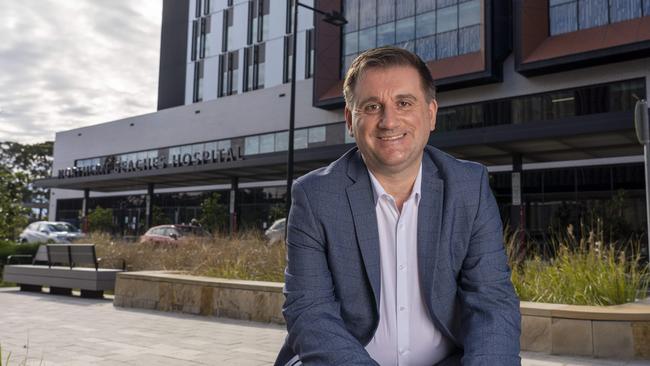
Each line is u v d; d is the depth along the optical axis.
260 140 33.09
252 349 5.60
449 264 1.88
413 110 1.88
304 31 35.47
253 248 10.09
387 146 1.86
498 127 17.69
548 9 21.98
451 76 23.39
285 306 1.94
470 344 1.76
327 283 1.92
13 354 5.27
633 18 20.03
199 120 36.66
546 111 22.33
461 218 1.90
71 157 46.28
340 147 22.97
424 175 1.94
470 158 21.14
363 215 1.89
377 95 1.86
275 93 32.59
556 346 5.11
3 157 66.38
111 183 35.97
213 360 5.08
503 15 23.30
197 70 42.12
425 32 25.78
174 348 5.64
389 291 1.92
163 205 37.97
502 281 1.91
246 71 38.59
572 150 19.06
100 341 6.02
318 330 1.79
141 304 8.95
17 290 12.05
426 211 1.90
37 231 26.00
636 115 6.39
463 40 24.47
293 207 1.98
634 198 19.70
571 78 21.58
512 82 23.19
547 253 7.36
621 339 4.88
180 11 44.59
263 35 38.06
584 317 5.01
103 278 10.16
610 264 6.02
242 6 39.69
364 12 28.23
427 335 1.92
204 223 28.86
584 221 19.91
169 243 13.30
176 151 38.00
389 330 1.91
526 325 5.27
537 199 21.95
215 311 7.92
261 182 32.25
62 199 46.22
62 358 5.13
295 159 24.19
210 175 30.08
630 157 19.98
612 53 19.39
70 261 10.95
